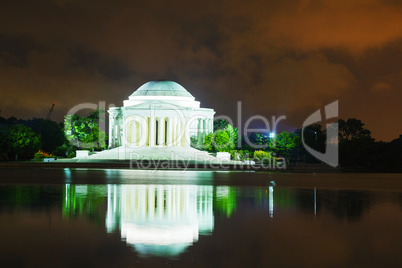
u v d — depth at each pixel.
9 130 175.00
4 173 98.31
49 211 40.53
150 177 87.69
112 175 93.12
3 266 24.06
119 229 32.75
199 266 24.17
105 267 23.86
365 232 32.44
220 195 55.28
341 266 24.50
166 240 29.58
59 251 26.80
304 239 30.17
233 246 28.22
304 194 58.16
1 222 35.12
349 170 140.38
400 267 24.38
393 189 67.62
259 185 71.88
